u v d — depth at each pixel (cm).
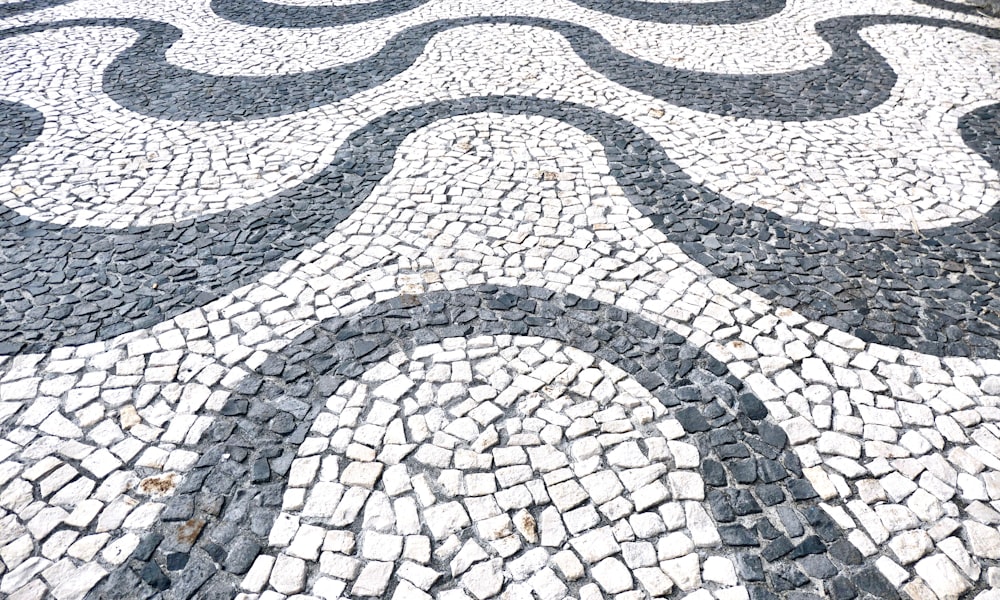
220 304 369
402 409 314
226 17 738
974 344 348
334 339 348
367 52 654
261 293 377
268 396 319
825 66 625
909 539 266
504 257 403
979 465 291
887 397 321
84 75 612
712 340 349
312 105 562
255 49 664
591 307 369
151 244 412
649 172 478
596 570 256
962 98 571
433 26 708
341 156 495
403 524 270
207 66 630
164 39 684
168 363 335
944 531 269
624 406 316
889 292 379
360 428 306
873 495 281
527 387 324
